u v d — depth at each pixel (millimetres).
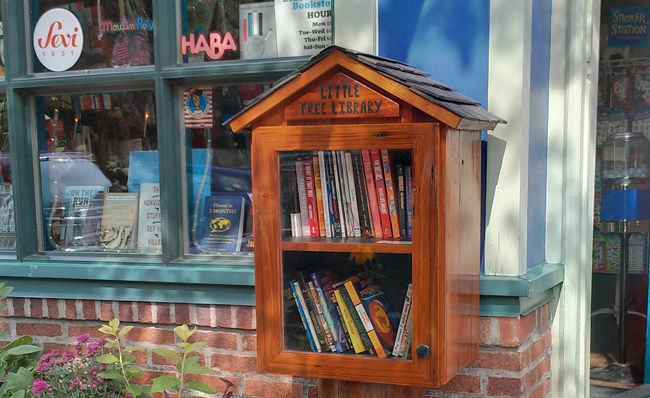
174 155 2594
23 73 2748
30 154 2791
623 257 3629
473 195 1989
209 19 2549
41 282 2678
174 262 2555
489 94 2127
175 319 2523
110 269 2545
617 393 3291
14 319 2766
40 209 2822
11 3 2697
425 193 1708
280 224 1878
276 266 1885
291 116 1816
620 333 3582
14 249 2848
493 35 2107
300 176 1856
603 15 4016
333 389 2002
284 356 1910
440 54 2193
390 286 1807
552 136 2510
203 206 2629
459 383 2238
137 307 2564
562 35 2465
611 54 4020
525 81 2119
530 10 2139
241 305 2438
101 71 2680
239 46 2525
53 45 2736
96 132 2754
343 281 1863
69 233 2807
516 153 2102
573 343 2539
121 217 2744
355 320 1862
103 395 2215
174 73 2510
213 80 2559
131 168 2729
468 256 1953
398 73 1759
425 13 2203
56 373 2252
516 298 2125
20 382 2215
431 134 1686
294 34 2457
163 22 2533
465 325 1951
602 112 4070
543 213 2523
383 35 2270
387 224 1808
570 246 2516
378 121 1757
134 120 2697
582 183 2500
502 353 2188
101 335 2654
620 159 3766
